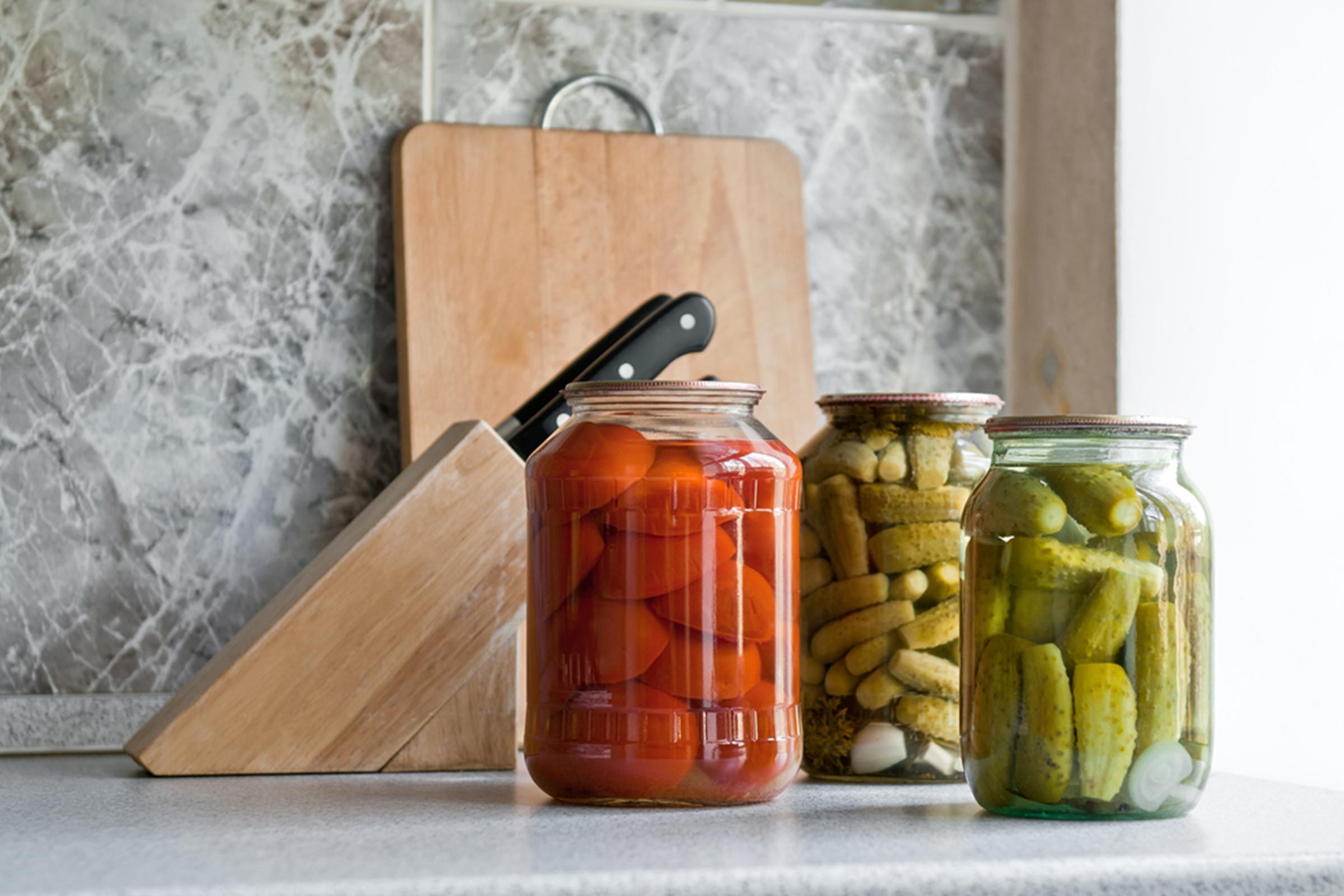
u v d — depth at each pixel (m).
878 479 0.85
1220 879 0.59
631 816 0.71
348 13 1.14
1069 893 0.58
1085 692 0.69
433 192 1.12
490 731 0.91
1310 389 1.15
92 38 1.10
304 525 1.12
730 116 1.21
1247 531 1.14
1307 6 1.15
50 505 1.08
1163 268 1.12
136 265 1.10
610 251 1.16
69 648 1.08
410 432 1.10
